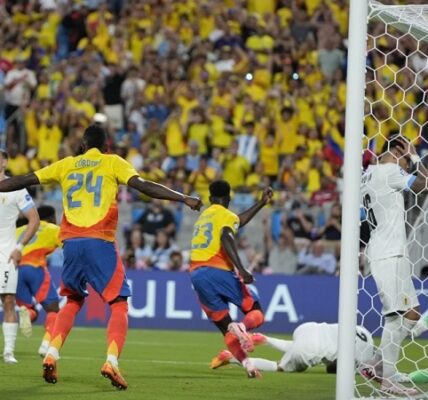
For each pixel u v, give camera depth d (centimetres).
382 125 6631
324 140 6950
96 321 6169
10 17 8638
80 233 2731
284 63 7575
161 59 7956
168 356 4247
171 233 6266
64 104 7662
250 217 3497
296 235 6062
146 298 6191
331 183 6359
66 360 3838
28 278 3944
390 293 3000
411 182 2984
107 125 7369
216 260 3369
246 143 6912
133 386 2906
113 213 2744
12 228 3584
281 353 4509
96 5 8619
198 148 6994
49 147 7381
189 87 7519
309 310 5984
